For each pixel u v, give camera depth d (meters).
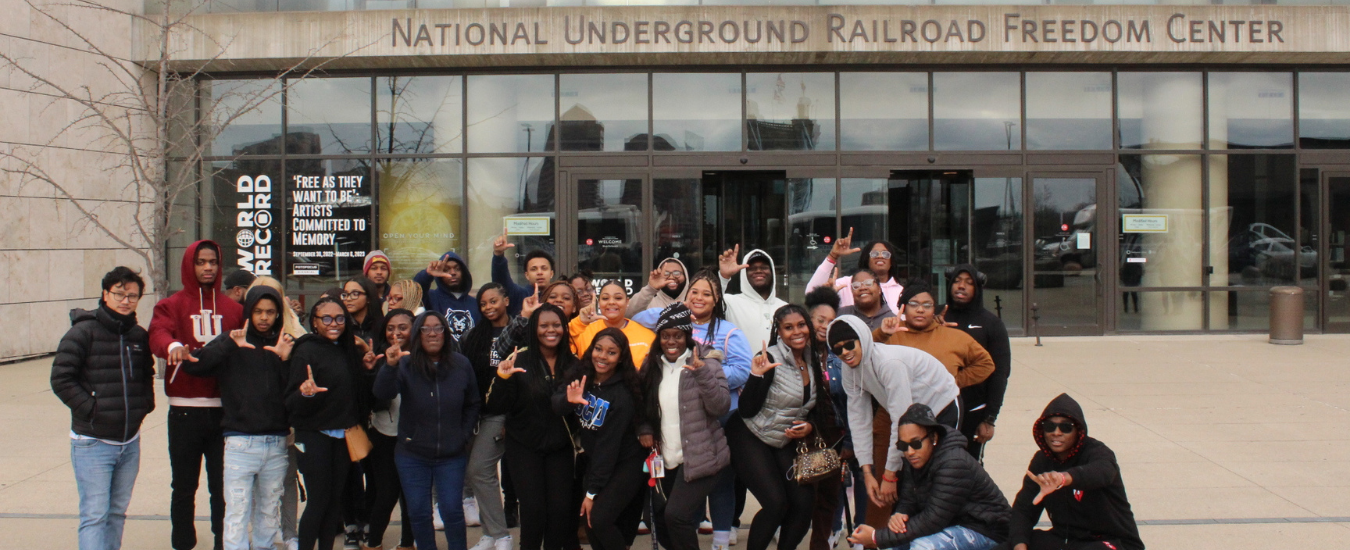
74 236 12.70
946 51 12.86
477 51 12.91
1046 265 13.58
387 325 4.98
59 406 9.39
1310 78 13.68
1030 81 13.59
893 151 13.51
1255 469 6.80
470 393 5.07
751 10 12.84
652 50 12.85
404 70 13.59
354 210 13.62
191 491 5.11
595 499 4.79
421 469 4.96
